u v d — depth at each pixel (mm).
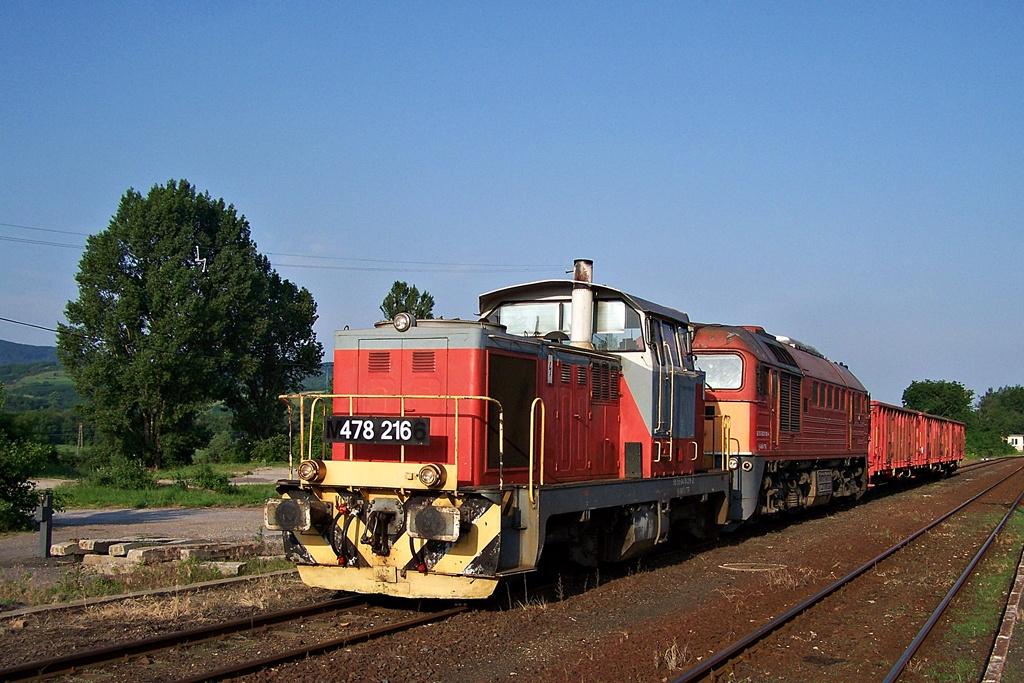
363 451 9711
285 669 7027
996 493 30375
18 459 16297
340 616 8961
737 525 15844
